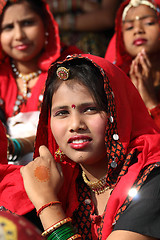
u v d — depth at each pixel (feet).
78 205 9.50
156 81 17.40
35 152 10.11
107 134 8.87
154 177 8.67
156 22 16.76
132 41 16.89
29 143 13.66
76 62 9.28
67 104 8.89
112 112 8.85
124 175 8.78
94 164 9.37
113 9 24.32
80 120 8.82
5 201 9.50
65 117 9.05
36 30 16.33
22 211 9.32
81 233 9.32
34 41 16.33
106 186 9.42
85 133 8.83
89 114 8.86
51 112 9.41
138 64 16.75
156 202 8.39
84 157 8.93
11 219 4.95
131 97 9.74
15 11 16.22
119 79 9.49
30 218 9.65
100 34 24.25
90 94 8.84
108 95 8.75
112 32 24.32
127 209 8.42
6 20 16.28
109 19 24.12
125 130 9.11
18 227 4.83
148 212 8.30
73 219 9.46
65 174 9.80
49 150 10.21
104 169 9.41
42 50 16.79
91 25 24.06
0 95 16.47
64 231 8.49
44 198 8.81
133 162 9.06
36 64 16.70
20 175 9.80
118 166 9.17
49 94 9.55
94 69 9.10
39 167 9.16
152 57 17.19
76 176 9.81
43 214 8.67
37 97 16.01
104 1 24.45
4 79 16.67
